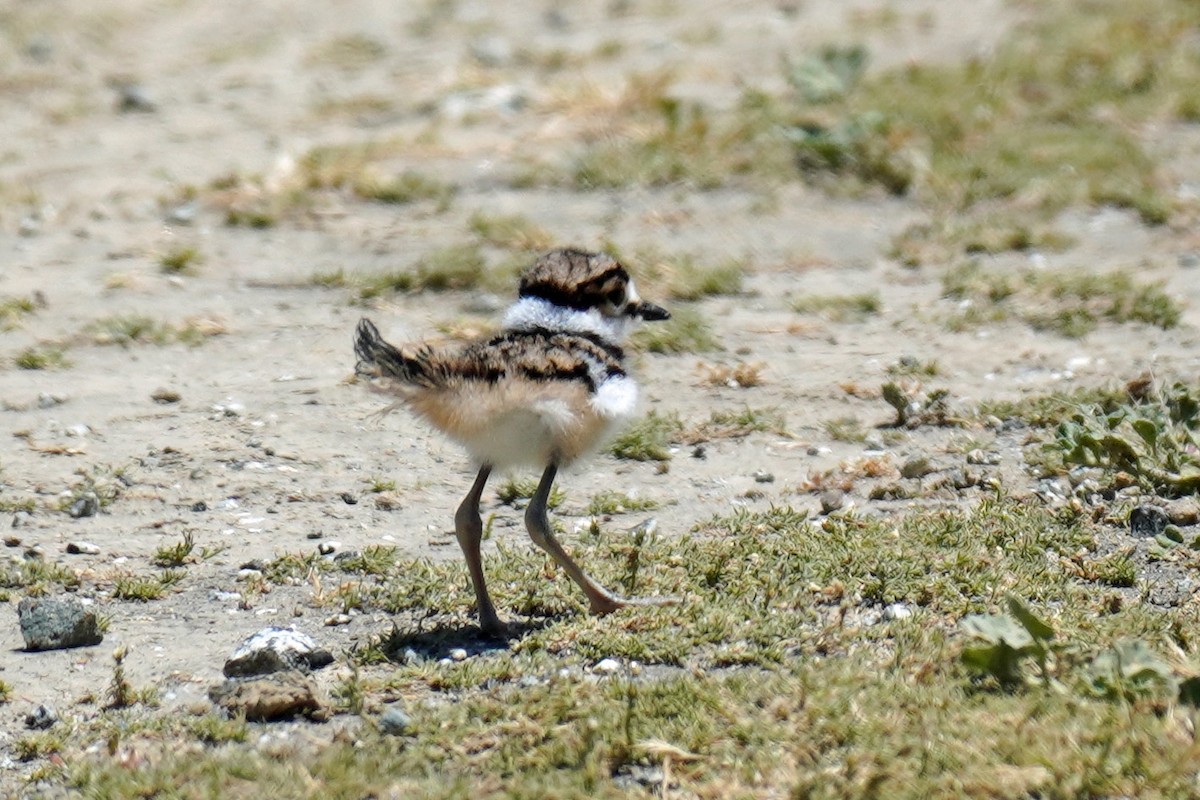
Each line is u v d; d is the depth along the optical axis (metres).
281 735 7.58
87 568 9.73
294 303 14.73
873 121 18.25
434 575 9.41
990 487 10.52
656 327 13.59
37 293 14.75
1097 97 19.52
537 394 8.52
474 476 11.18
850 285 15.11
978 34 22.31
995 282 14.66
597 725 7.28
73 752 7.51
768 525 9.94
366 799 6.90
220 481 10.98
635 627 8.54
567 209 17.08
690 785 6.93
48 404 12.38
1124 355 13.12
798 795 6.73
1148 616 8.38
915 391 12.36
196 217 17.02
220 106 21.64
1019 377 12.76
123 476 11.05
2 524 10.34
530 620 8.91
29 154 19.52
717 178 17.56
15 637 8.83
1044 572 9.05
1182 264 15.38
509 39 24.50
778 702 7.47
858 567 9.12
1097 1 23.28
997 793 6.71
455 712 7.58
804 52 22.02
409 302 14.73
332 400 12.44
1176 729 7.10
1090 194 16.94
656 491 10.84
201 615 9.11
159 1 28.14
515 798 6.81
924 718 7.25
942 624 8.52
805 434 11.75
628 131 18.69
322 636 8.79
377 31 25.83
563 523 10.28
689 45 23.00
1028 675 7.66
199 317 14.26
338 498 10.78
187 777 7.06
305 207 17.12
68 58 24.58
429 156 18.48
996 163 17.69
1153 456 10.42
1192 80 19.88
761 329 13.99
